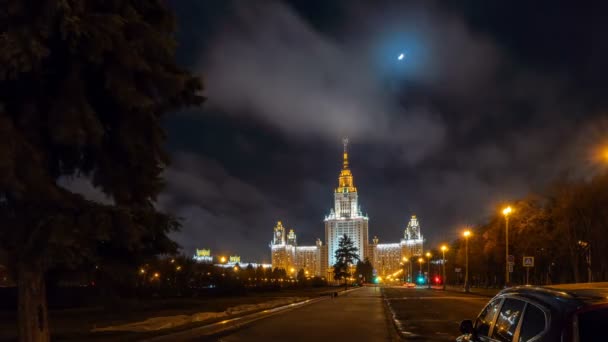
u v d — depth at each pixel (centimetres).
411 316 2961
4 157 845
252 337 1992
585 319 441
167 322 2208
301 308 4038
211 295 6069
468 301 4925
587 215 4594
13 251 934
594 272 5059
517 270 7669
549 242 5456
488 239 6775
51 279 1036
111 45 924
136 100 973
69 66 948
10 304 3050
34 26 860
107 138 1053
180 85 1062
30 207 916
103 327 2017
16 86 942
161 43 1035
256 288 8281
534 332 493
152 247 1069
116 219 935
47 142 985
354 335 2080
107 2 980
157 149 1100
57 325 2127
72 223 885
